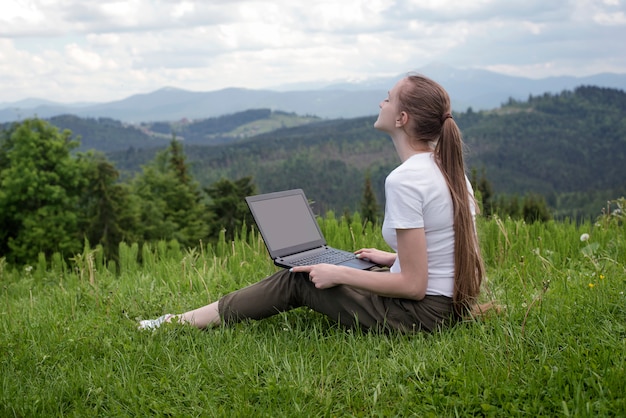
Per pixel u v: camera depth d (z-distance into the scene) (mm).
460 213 3076
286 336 3314
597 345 2836
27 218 51688
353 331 3330
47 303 4715
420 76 3223
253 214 3473
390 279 3061
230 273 5152
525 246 5254
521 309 3404
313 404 2561
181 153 72875
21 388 2791
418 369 2742
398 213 3002
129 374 2896
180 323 3463
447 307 3197
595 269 4398
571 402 2352
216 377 2838
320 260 3508
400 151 3262
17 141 52906
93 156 54844
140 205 58844
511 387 2529
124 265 6148
